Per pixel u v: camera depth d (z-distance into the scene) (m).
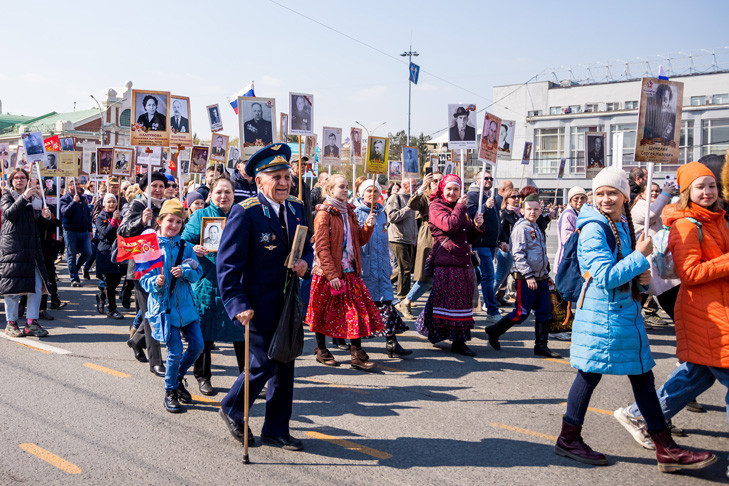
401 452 4.03
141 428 4.38
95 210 12.36
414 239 8.92
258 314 3.91
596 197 3.92
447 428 4.49
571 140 42.91
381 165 8.47
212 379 5.73
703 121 38.53
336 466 3.79
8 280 6.96
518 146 45.25
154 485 3.49
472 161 46.97
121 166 12.90
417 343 7.39
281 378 4.05
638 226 7.41
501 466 3.82
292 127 8.05
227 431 4.36
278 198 4.00
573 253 5.64
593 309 3.77
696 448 4.16
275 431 4.09
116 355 6.41
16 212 6.93
